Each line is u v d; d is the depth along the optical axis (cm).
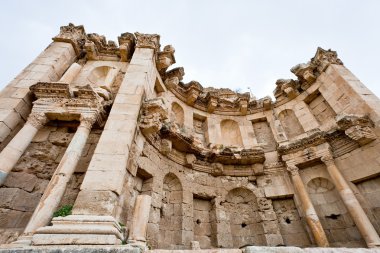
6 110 765
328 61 1375
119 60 1231
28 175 704
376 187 964
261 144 1490
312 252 353
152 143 1023
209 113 1641
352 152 1067
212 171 1278
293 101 1537
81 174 709
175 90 1505
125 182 768
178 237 950
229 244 1051
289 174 1238
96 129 834
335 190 1081
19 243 449
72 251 378
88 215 506
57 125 834
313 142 1177
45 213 527
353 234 948
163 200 1023
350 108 1169
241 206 1241
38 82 827
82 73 1108
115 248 385
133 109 794
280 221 1148
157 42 1243
